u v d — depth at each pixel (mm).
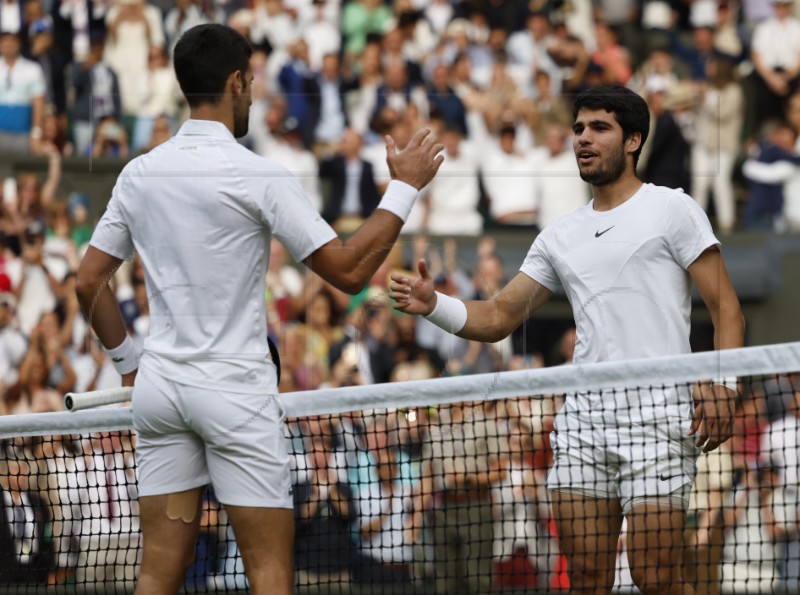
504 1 22906
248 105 7695
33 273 19109
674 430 8180
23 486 12742
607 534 8266
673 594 8156
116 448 13680
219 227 7219
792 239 21797
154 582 7375
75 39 21406
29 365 18828
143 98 19609
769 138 22453
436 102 21641
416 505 14164
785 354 7730
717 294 8133
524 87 21891
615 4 23016
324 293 17953
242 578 12773
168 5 21734
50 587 11664
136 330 15133
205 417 7199
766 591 14852
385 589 13695
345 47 22359
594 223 8414
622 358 8211
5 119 20484
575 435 8328
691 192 21047
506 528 14359
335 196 21094
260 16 22297
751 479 15797
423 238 19844
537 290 8758
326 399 8297
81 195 19625
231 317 7262
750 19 23016
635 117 8281
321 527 13336
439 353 17828
